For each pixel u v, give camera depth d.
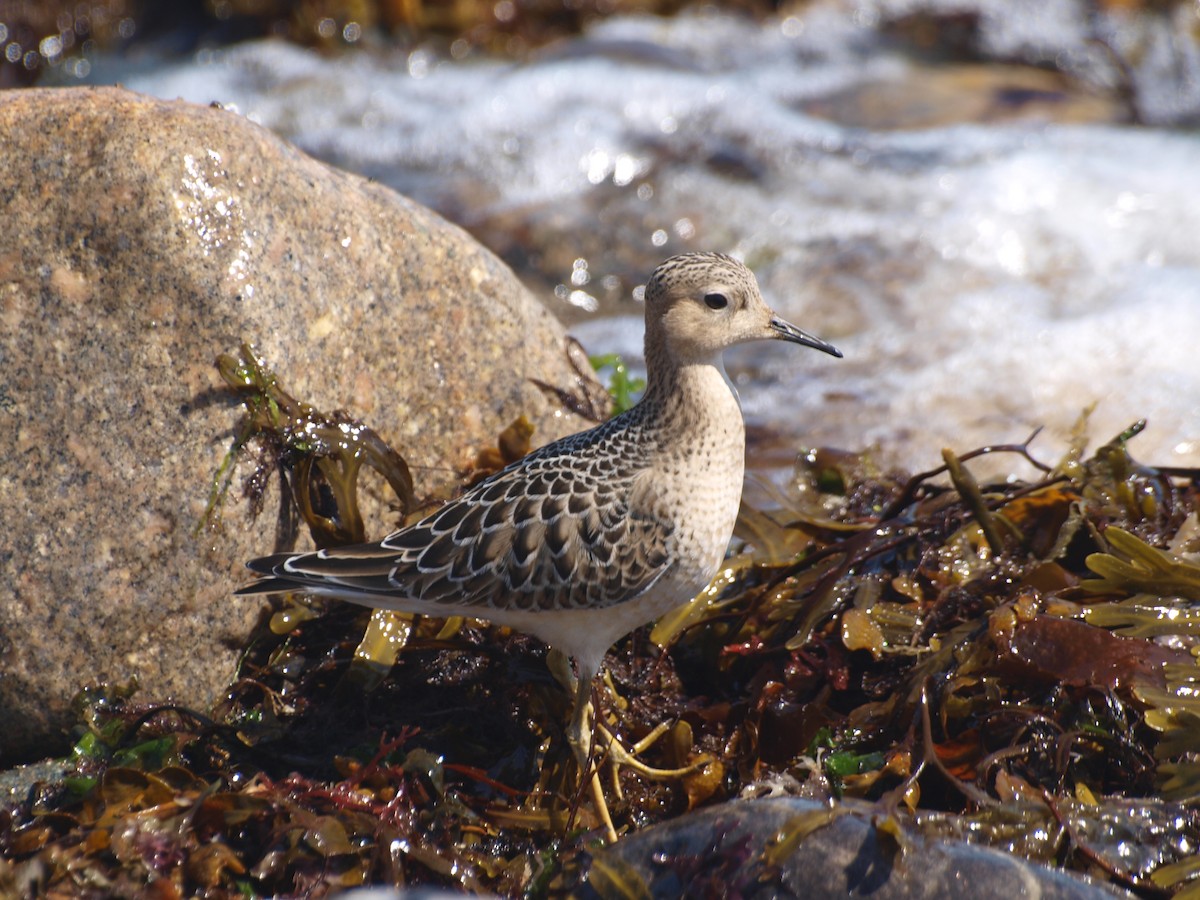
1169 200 19.36
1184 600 9.21
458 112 22.41
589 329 17.00
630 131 21.86
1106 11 25.00
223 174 9.88
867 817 7.50
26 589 9.14
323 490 10.29
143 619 9.34
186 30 24.80
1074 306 17.09
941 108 22.89
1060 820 7.79
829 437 14.33
